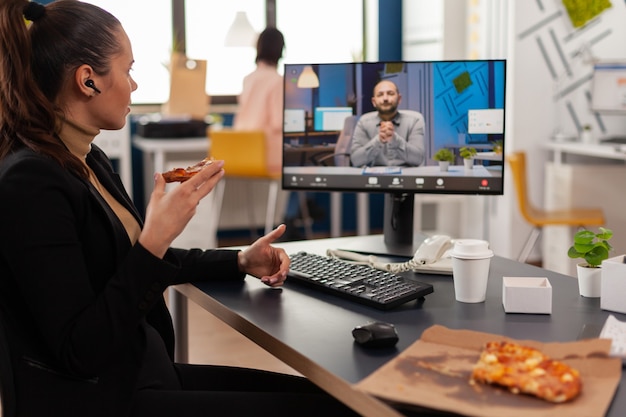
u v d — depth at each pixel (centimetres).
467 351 116
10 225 126
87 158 154
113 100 143
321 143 207
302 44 623
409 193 203
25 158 130
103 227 139
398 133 202
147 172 571
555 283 165
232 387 164
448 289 162
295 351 124
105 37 140
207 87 595
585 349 113
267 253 170
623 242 479
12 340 131
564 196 480
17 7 135
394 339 124
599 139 502
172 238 134
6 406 126
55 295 126
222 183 539
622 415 97
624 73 492
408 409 102
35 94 135
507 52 511
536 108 514
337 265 173
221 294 162
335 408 137
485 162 198
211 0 593
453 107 198
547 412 95
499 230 532
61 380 132
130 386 137
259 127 497
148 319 164
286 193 579
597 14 511
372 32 625
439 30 559
